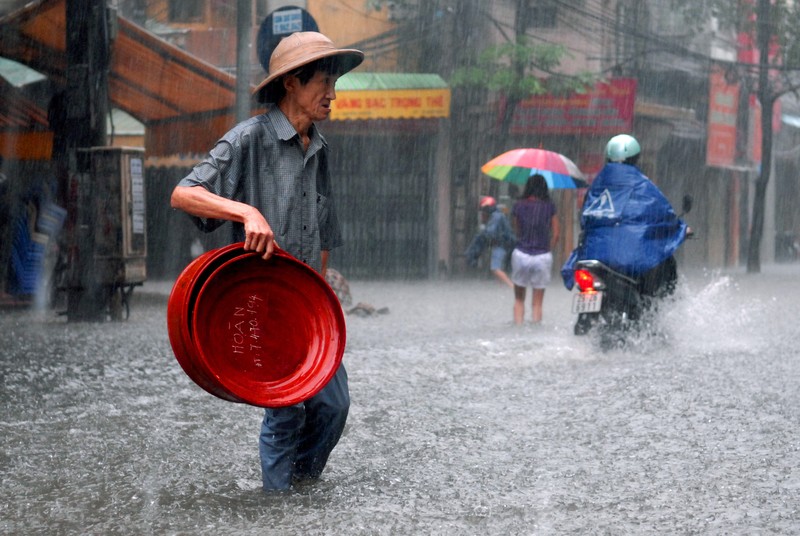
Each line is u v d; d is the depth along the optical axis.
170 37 46.28
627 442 10.64
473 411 12.38
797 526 7.77
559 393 13.62
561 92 46.31
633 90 47.69
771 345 18.59
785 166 75.94
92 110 24.11
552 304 30.11
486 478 9.09
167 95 34.25
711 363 16.23
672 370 15.50
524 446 10.43
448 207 48.19
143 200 24.41
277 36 26.59
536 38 48.31
